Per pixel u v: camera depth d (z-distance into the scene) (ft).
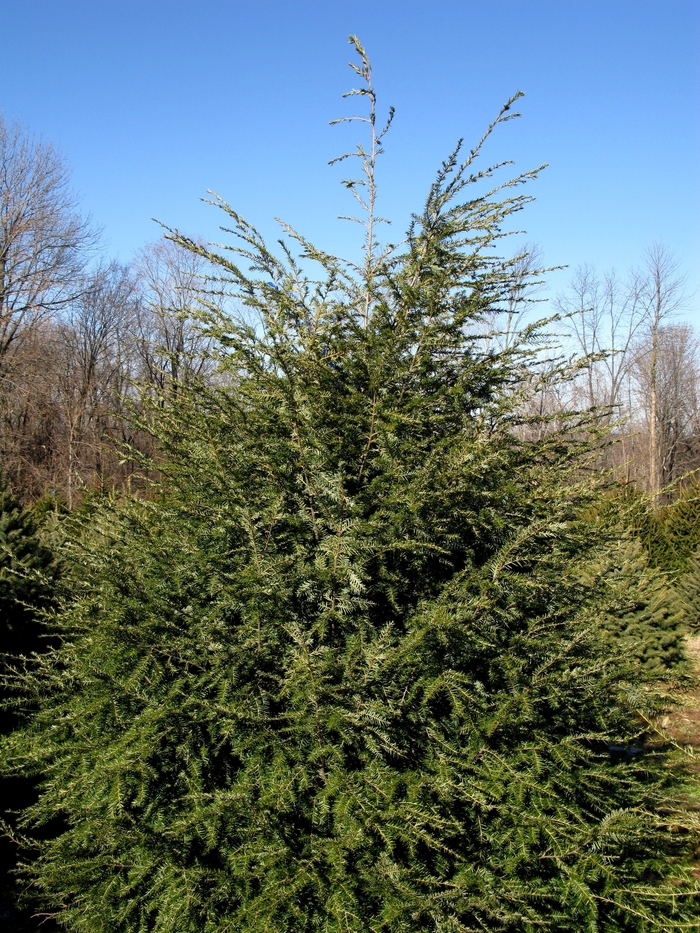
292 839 7.87
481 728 8.41
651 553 34.45
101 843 8.98
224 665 8.80
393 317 10.27
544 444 10.23
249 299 10.11
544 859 8.32
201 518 10.17
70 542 14.37
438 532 9.23
